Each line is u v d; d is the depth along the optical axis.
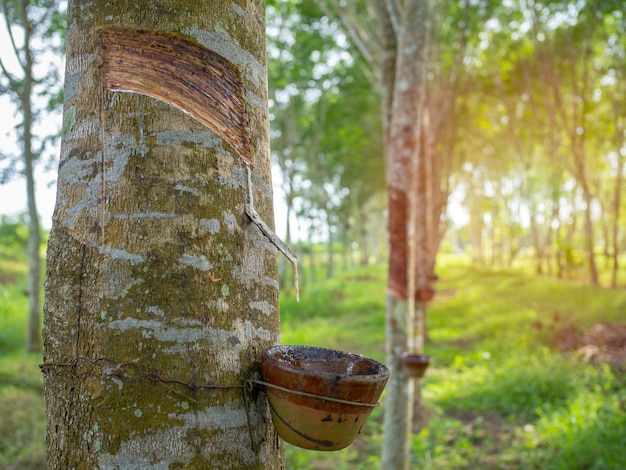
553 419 6.01
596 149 21.44
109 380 1.20
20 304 15.60
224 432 1.25
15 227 16.86
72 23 1.43
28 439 5.47
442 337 12.03
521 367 8.07
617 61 17.19
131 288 1.23
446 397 7.54
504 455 5.47
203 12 1.39
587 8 15.02
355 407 1.32
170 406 1.20
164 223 1.26
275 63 15.61
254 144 1.44
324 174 27.41
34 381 7.57
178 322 1.23
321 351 1.54
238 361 1.31
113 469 1.17
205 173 1.32
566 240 23.14
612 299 14.26
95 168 1.30
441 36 11.98
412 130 4.95
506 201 30.19
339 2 8.11
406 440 4.68
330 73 16.66
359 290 21.03
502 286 20.03
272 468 1.38
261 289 1.39
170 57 1.34
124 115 1.31
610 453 4.88
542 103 19.33
